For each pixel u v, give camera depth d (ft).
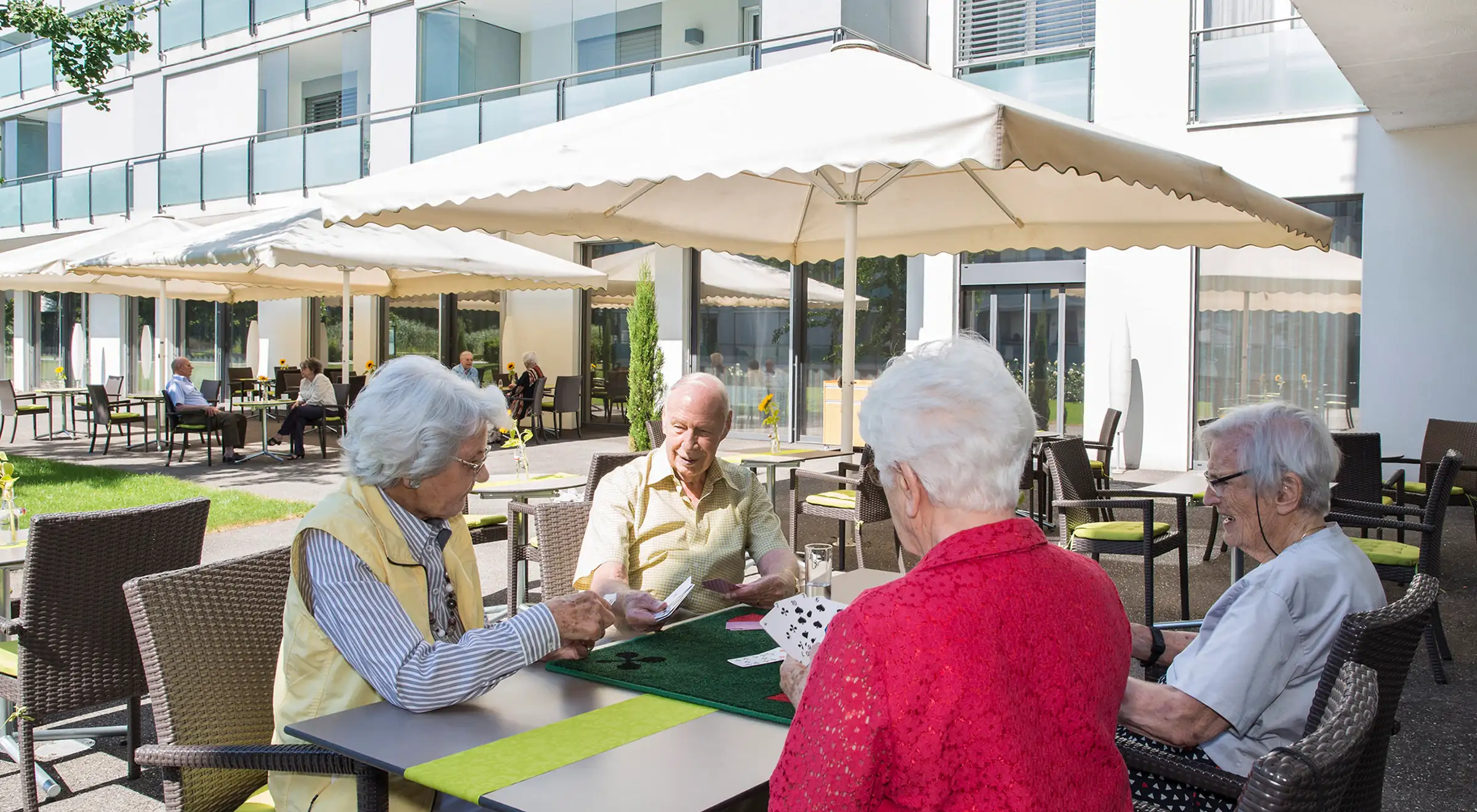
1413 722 13.03
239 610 7.77
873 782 4.07
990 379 4.71
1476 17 21.75
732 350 47.73
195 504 11.35
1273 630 6.84
